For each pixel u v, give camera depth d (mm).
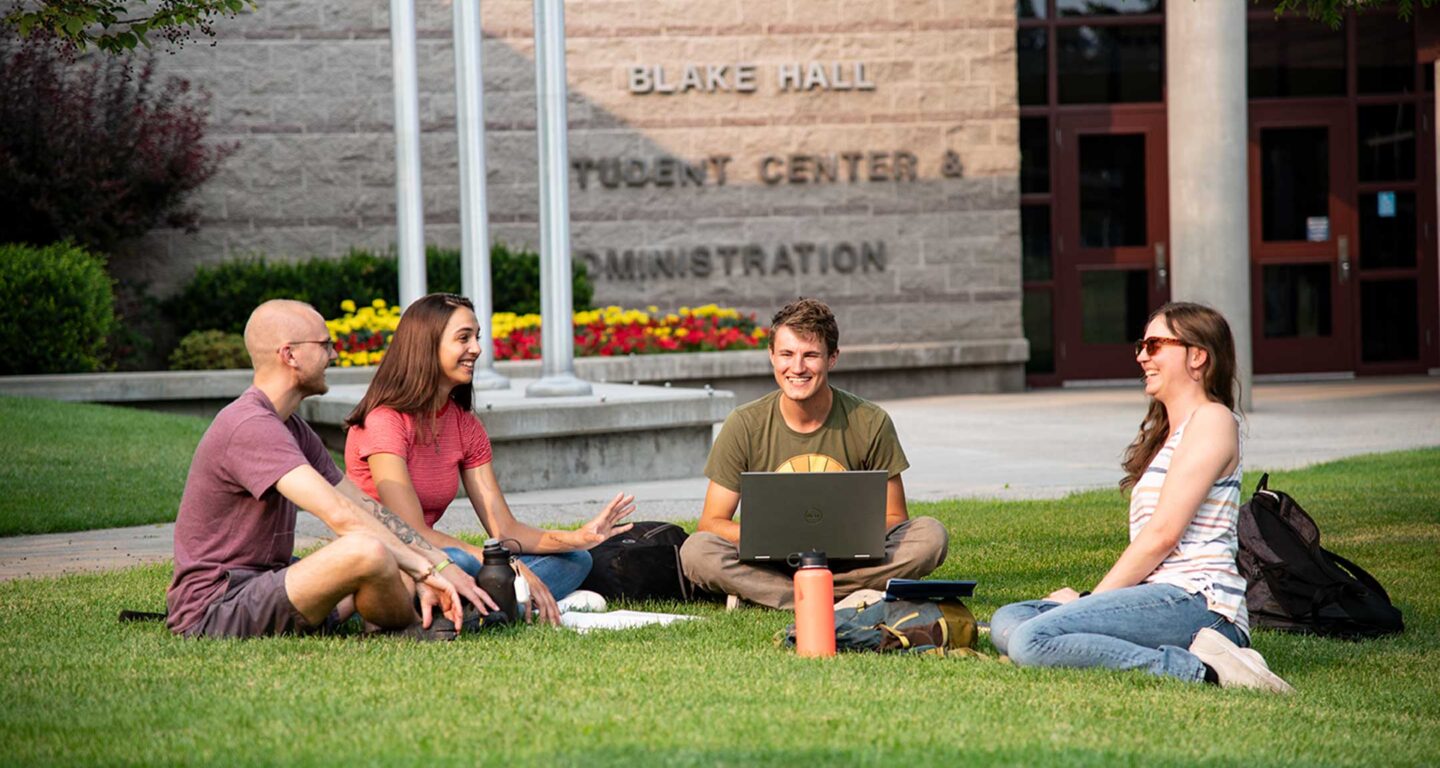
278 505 5680
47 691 4766
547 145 11891
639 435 12031
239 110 18297
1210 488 5328
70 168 16156
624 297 19266
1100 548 8180
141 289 17578
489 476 6551
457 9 11742
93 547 8672
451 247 18922
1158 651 5145
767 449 6602
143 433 12586
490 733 4223
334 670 5012
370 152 18625
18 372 15328
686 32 19203
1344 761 4211
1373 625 6090
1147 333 5391
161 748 4078
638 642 5691
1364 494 9891
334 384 15664
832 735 4250
